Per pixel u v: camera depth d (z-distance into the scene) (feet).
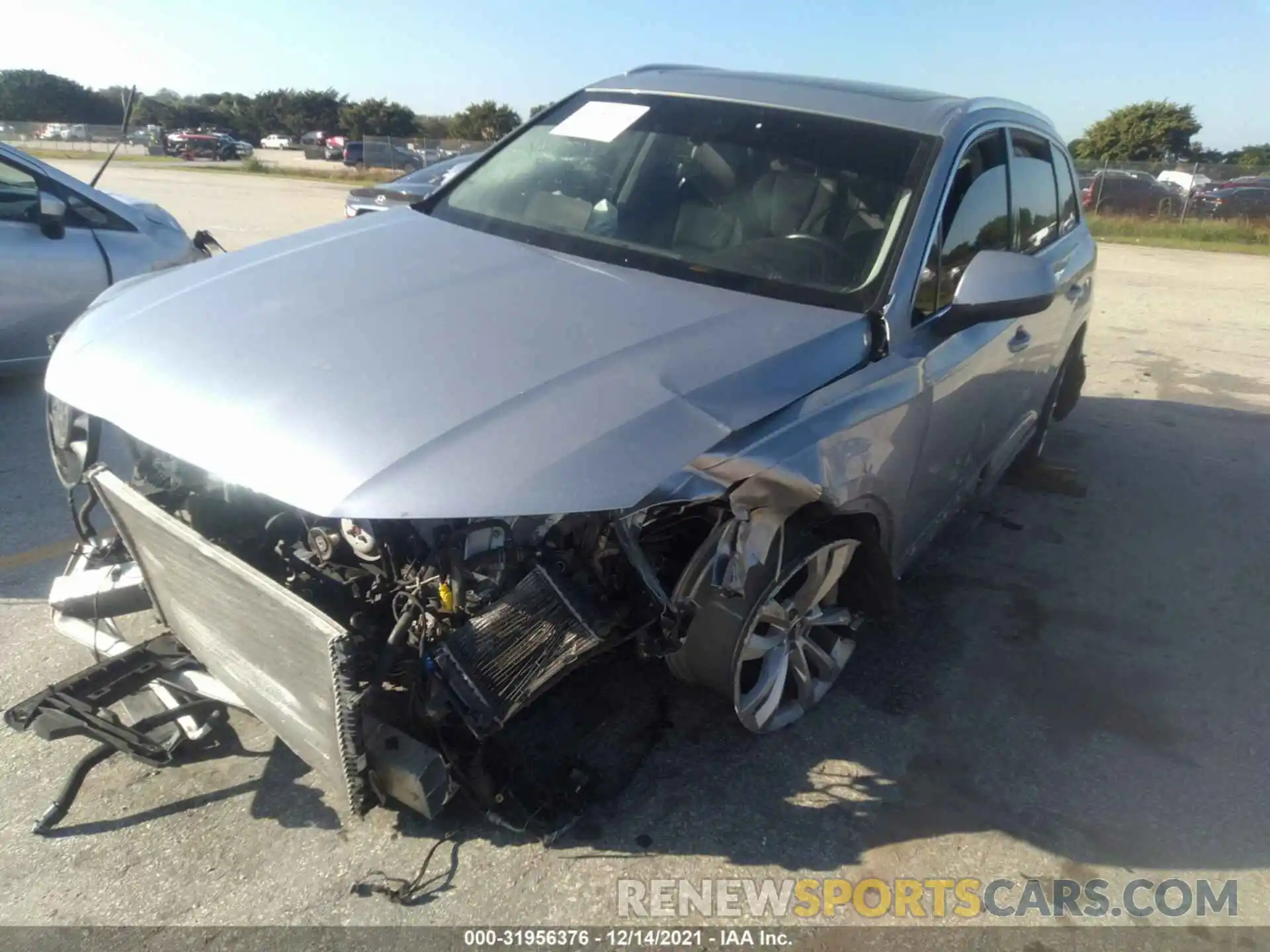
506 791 8.32
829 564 9.38
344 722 6.70
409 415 6.75
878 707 10.66
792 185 10.50
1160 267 54.95
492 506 6.23
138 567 8.53
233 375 7.32
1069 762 10.07
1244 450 20.39
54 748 9.02
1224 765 10.24
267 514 7.95
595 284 9.18
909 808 9.18
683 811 8.81
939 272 10.32
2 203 17.80
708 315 8.71
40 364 18.51
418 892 7.72
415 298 8.56
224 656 7.82
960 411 10.98
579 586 7.44
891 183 10.38
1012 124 13.15
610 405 7.06
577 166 11.53
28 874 7.62
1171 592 13.99
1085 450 19.75
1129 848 8.95
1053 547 15.15
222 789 8.59
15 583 11.65
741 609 8.43
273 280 9.05
